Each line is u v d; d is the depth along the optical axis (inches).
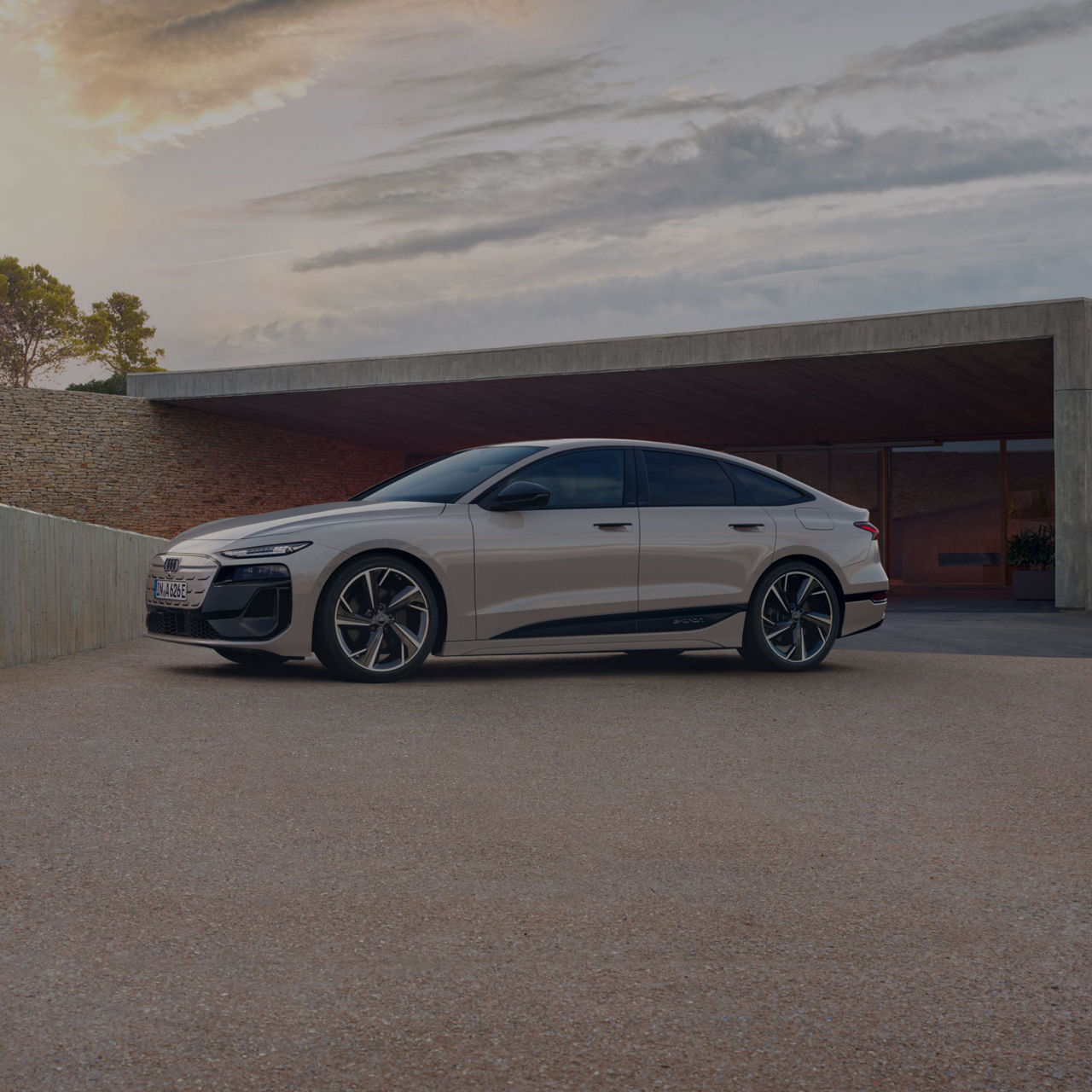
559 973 97.3
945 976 97.7
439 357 782.5
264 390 885.8
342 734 195.5
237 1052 82.7
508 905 114.0
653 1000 92.3
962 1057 83.2
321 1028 86.7
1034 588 772.6
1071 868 128.0
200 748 182.1
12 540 285.3
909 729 208.7
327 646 247.8
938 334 608.7
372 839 135.9
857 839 139.1
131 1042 84.2
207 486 1040.2
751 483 294.0
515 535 262.2
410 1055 82.6
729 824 144.8
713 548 278.7
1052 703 238.2
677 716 219.1
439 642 259.6
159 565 264.1
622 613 270.4
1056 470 577.0
